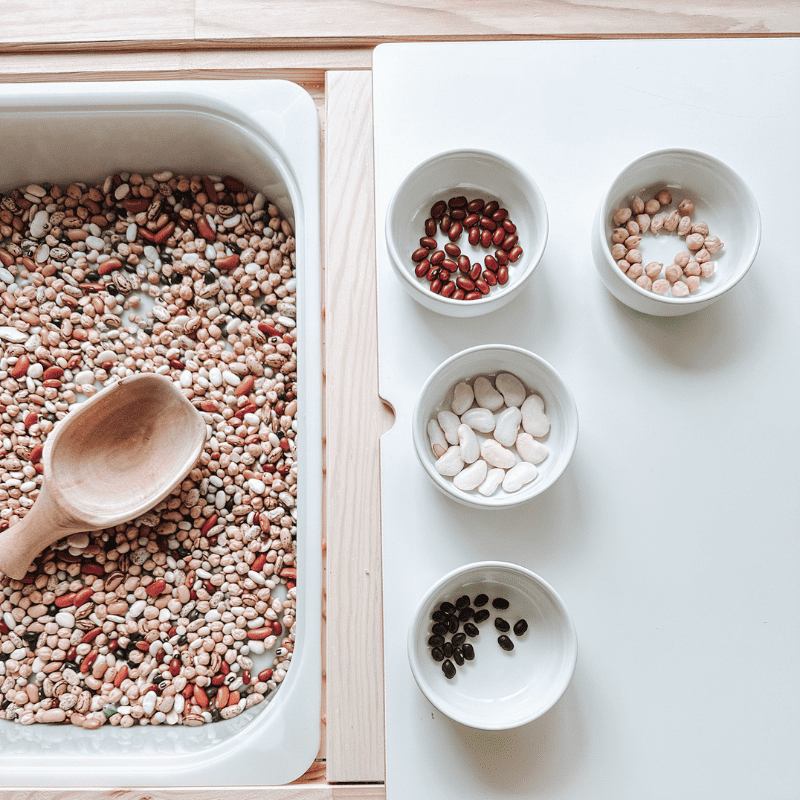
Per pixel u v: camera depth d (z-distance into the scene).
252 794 0.75
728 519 0.79
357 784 0.76
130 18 0.89
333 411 0.82
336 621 0.78
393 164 0.84
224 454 0.96
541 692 0.73
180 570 0.94
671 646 0.77
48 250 1.00
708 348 0.82
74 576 0.94
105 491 0.91
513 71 0.86
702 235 0.81
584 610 0.77
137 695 0.91
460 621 0.77
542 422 0.77
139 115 0.89
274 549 0.94
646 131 0.85
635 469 0.79
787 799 0.74
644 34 0.90
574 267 0.83
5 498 0.95
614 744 0.75
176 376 0.99
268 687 0.91
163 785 0.76
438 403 0.79
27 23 0.89
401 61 0.86
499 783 0.74
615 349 0.81
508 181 0.82
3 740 0.87
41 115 0.88
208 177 1.01
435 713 0.75
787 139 0.86
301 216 0.87
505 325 0.82
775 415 0.81
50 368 0.98
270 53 0.91
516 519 0.78
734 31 0.90
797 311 0.83
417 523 0.78
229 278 1.00
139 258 1.01
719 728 0.76
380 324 0.82
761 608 0.78
